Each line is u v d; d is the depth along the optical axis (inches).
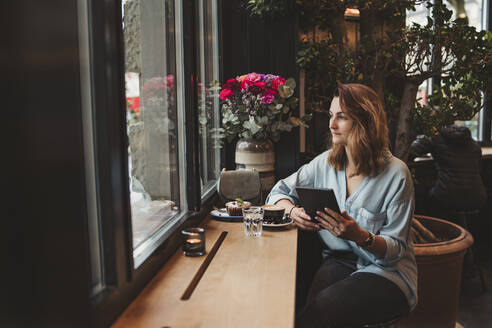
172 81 63.1
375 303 55.9
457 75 92.8
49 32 24.6
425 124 97.2
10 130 22.0
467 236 84.0
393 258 59.2
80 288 27.6
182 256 57.5
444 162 118.5
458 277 82.9
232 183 83.0
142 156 51.2
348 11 98.0
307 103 114.9
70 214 26.8
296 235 67.1
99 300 36.5
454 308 83.6
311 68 105.3
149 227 54.0
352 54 103.6
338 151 68.0
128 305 42.5
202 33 83.3
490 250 141.9
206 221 75.6
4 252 21.6
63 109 26.1
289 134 99.1
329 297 56.2
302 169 76.7
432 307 80.7
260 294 45.1
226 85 87.9
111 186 38.3
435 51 92.7
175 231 59.4
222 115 96.1
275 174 100.7
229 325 38.4
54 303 25.0
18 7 22.3
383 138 63.1
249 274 50.8
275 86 89.1
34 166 23.5
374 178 63.6
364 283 57.8
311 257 98.5
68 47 26.5
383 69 100.3
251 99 87.7
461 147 117.1
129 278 41.6
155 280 49.2
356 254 67.5
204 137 85.6
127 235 41.0
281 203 73.7
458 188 116.8
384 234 61.6
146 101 52.4
